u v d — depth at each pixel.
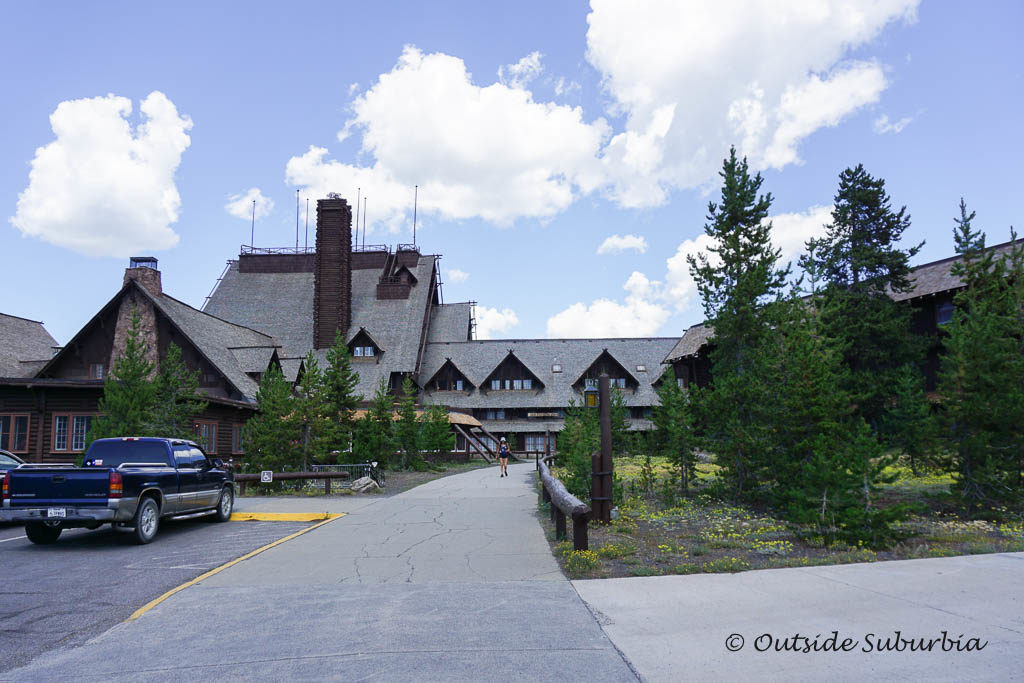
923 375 34.41
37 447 29.12
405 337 70.62
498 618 7.05
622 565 9.85
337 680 5.26
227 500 16.25
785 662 5.48
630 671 5.35
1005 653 5.55
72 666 5.78
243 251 83.44
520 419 66.62
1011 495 14.41
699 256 20.53
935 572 8.77
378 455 35.22
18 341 44.06
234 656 5.94
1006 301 18.62
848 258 32.81
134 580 9.37
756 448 16.52
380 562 10.42
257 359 42.25
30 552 11.81
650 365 69.38
